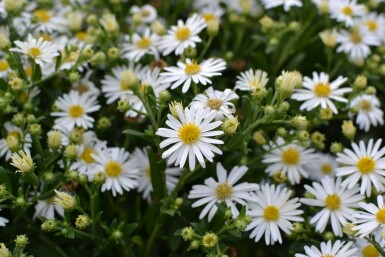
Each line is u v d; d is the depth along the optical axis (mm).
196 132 371
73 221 410
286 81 384
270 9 533
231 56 475
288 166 426
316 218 391
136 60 451
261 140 417
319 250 379
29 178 385
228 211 373
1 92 418
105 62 455
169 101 416
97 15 521
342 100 421
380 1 527
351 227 374
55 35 490
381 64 503
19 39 458
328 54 476
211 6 526
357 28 486
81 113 434
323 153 474
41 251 409
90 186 418
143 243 423
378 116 461
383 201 393
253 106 401
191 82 417
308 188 398
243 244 446
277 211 390
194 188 397
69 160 390
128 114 423
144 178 427
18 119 403
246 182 401
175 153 371
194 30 444
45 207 406
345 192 395
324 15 490
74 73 424
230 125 371
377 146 398
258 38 487
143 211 436
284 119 408
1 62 448
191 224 378
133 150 439
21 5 482
